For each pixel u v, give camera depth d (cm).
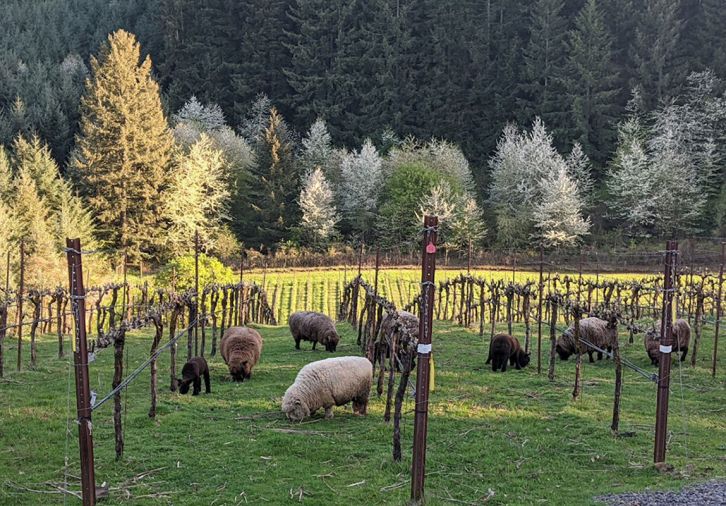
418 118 9250
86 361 1132
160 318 1683
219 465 1390
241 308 3241
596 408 1886
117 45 7112
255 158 8262
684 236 7394
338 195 8156
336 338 2750
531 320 3728
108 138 6806
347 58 9394
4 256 4478
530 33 9512
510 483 1351
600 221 7812
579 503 1240
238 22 10175
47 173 6481
